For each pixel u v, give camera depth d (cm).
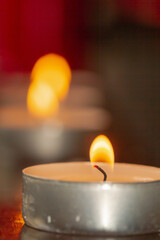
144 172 63
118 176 63
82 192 48
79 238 48
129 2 281
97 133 252
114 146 237
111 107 283
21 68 543
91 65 383
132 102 273
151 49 274
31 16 549
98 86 334
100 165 64
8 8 546
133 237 49
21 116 301
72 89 381
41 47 548
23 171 56
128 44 284
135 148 230
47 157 214
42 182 50
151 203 49
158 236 49
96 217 48
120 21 289
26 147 228
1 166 156
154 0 274
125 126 269
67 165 63
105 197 48
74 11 546
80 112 314
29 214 52
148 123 261
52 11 548
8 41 543
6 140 234
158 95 266
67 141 236
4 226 55
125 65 284
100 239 48
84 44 540
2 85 388
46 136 235
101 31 322
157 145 247
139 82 275
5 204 71
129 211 48
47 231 50
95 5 340
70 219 49
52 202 49
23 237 50
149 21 274
